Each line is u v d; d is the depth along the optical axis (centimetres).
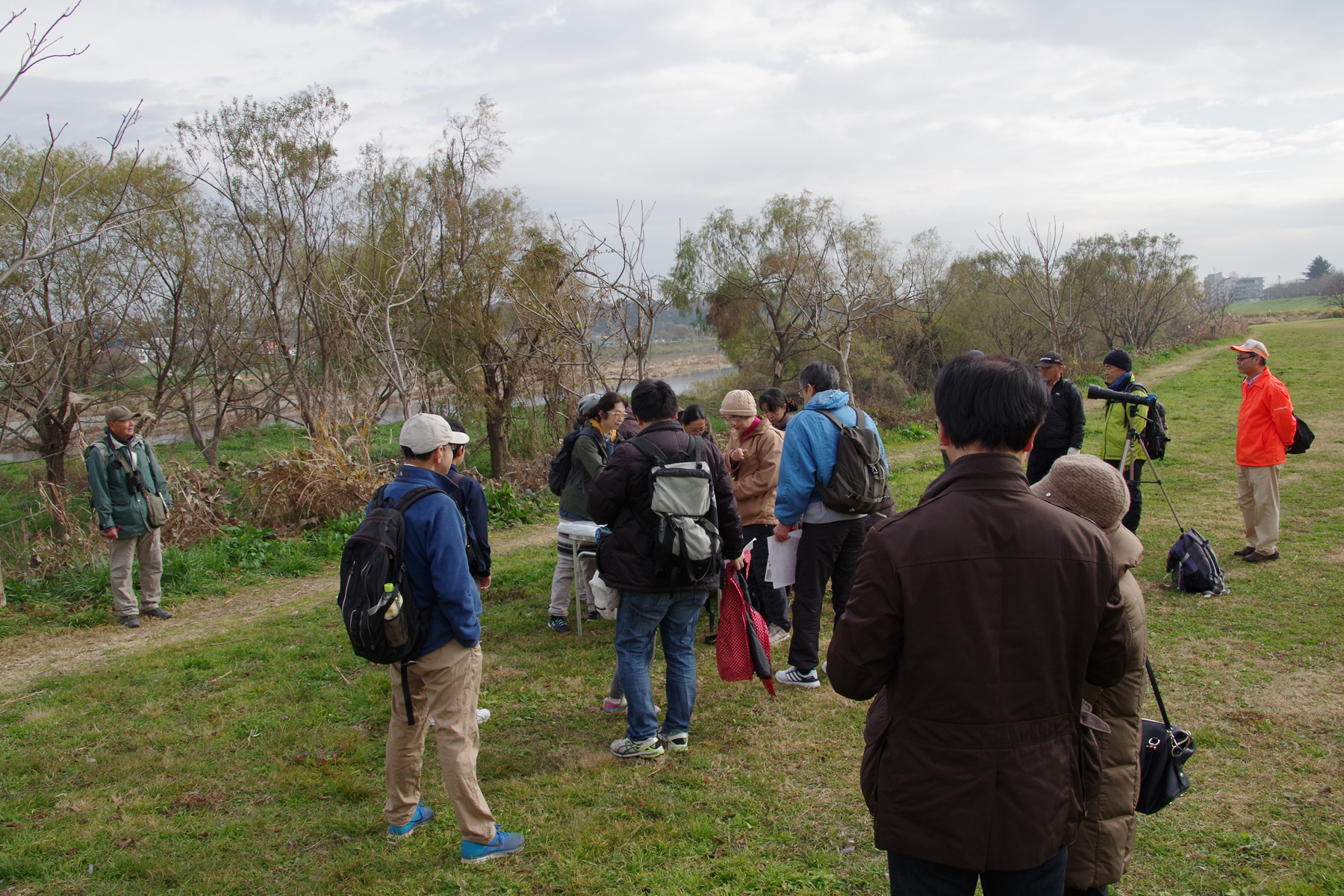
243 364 1812
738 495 563
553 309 1642
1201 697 429
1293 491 919
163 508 676
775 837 321
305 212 1652
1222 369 2589
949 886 177
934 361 3272
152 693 495
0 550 901
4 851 320
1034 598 171
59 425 1396
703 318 2819
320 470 1045
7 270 667
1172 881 286
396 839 326
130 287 1490
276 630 620
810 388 467
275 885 300
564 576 583
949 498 179
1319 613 539
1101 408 1880
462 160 1755
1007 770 169
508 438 1875
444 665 301
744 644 403
